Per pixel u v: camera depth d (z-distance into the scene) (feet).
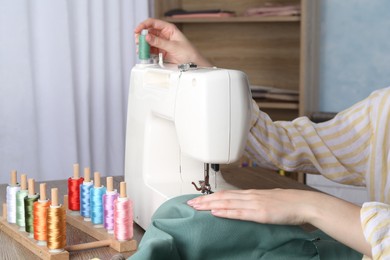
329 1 12.68
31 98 11.87
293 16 12.17
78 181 5.42
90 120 12.78
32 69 11.93
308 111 12.26
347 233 4.17
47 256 4.55
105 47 12.84
